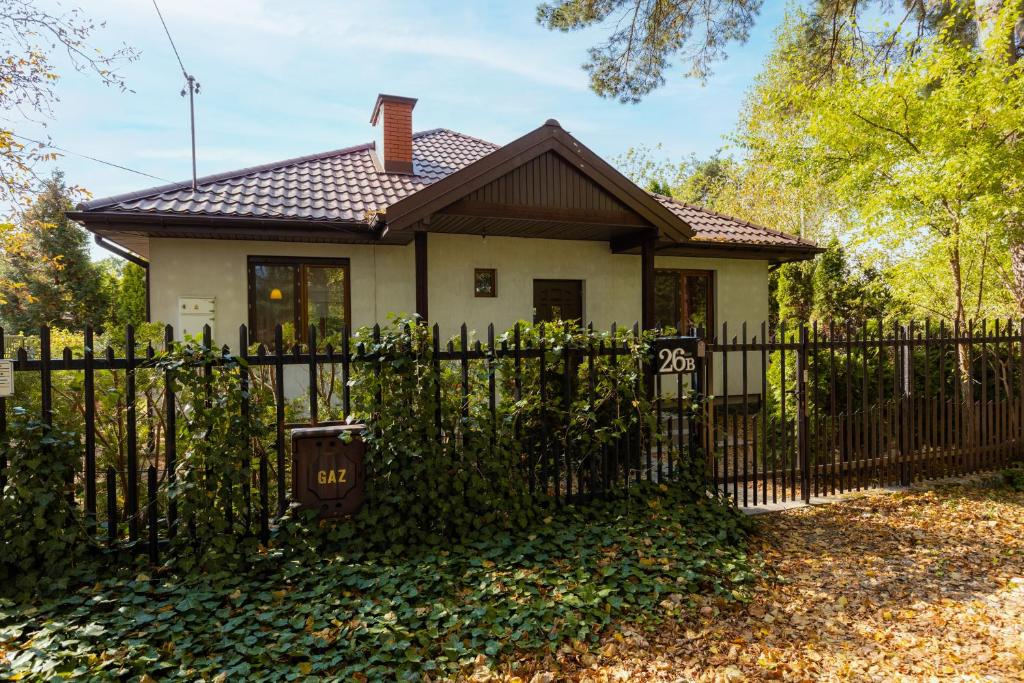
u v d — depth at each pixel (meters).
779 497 6.59
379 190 10.37
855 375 7.71
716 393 11.72
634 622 3.62
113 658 2.85
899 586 4.39
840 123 7.61
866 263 8.84
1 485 3.61
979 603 4.12
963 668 3.29
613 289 11.11
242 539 4.04
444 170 11.97
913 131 7.35
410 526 4.29
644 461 5.54
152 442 4.38
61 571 3.59
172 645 3.03
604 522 4.89
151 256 8.61
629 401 5.32
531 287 10.59
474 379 4.75
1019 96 6.70
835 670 3.27
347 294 9.62
